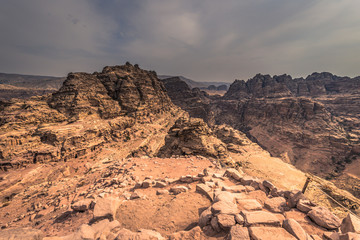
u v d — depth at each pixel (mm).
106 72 127000
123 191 15469
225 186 11969
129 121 100875
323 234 6754
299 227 6395
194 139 55906
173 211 10070
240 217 7000
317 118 173875
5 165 51188
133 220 9609
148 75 155125
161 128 115188
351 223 6812
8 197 41344
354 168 112312
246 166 79688
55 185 33531
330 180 109438
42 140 64812
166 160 29828
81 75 104000
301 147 154500
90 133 75688
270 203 9039
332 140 143125
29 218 17359
